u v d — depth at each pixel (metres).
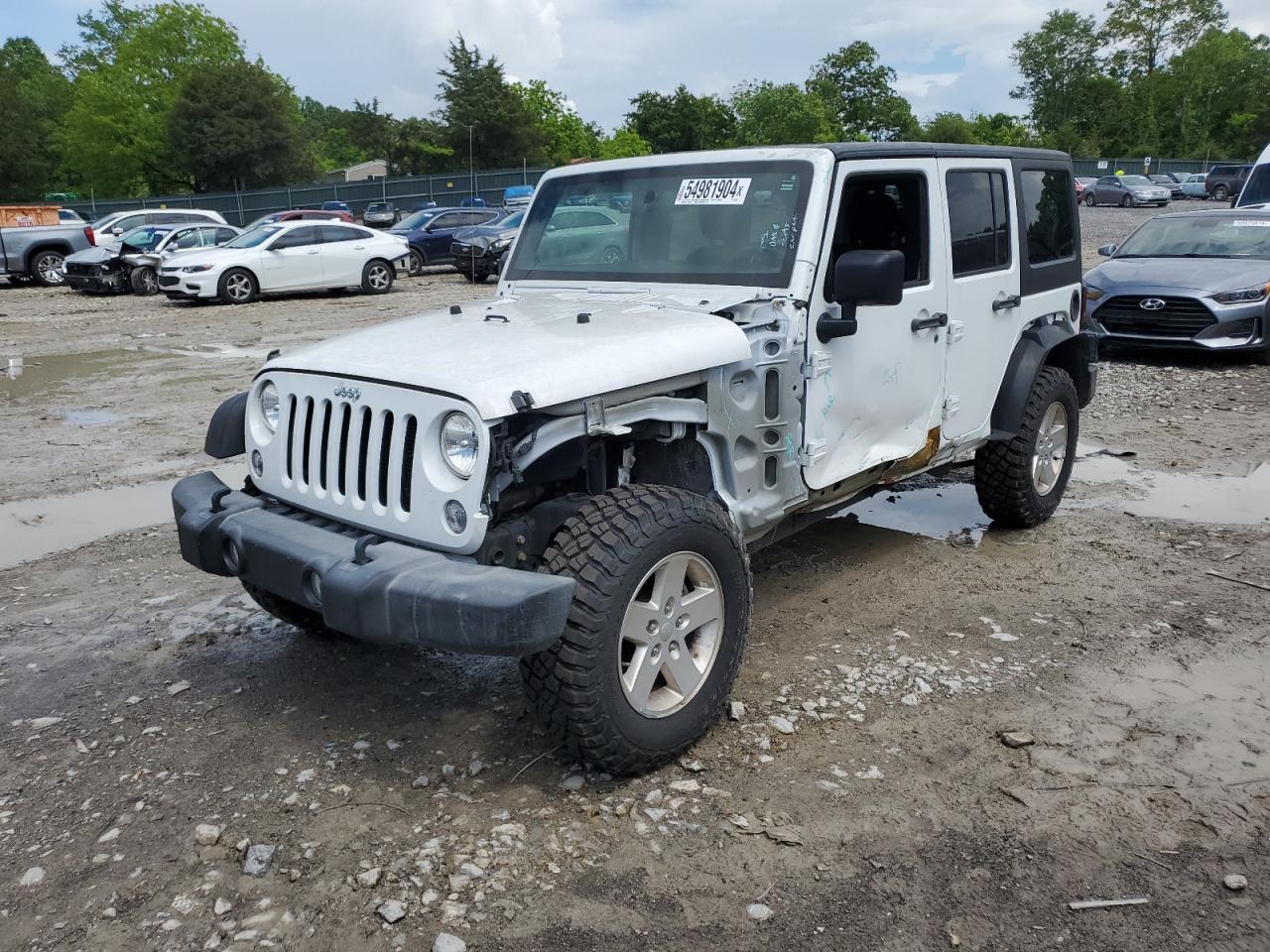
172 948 2.68
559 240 4.73
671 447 3.80
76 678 4.24
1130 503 6.34
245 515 3.63
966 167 4.85
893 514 6.24
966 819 3.14
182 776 3.47
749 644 4.41
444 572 2.97
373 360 3.41
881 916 2.74
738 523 3.84
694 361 3.49
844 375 4.17
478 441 3.03
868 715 3.78
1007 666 4.16
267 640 4.59
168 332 15.16
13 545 5.96
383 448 3.34
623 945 2.65
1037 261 5.58
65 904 2.85
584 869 2.94
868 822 3.13
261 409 3.84
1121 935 2.66
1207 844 3.01
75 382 11.25
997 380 5.28
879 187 4.33
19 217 23.77
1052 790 3.29
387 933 2.70
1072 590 4.95
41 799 3.36
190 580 5.36
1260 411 8.73
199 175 64.94
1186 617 4.61
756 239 4.06
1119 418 8.61
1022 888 2.84
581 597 3.10
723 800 3.26
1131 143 94.81
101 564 5.61
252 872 2.96
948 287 4.73
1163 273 10.84
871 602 4.85
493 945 2.65
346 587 3.05
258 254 19.00
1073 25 98.56
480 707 3.91
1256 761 3.44
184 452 8.10
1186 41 95.19
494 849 3.03
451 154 73.62
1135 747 3.53
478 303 4.43
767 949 2.63
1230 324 10.32
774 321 3.87
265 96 63.72
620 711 3.21
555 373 3.15
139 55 68.50
